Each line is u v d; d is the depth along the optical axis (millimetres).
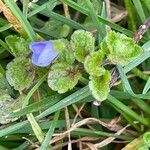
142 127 69
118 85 66
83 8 67
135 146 66
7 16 65
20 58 62
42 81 61
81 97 61
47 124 66
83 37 59
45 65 58
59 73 59
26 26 64
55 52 57
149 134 62
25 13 65
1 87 65
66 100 60
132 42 56
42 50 56
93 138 68
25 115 66
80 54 59
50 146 64
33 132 65
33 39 64
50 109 60
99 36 66
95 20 65
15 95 66
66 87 59
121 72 61
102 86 56
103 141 68
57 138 66
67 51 60
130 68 62
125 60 57
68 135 66
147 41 67
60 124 67
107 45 57
